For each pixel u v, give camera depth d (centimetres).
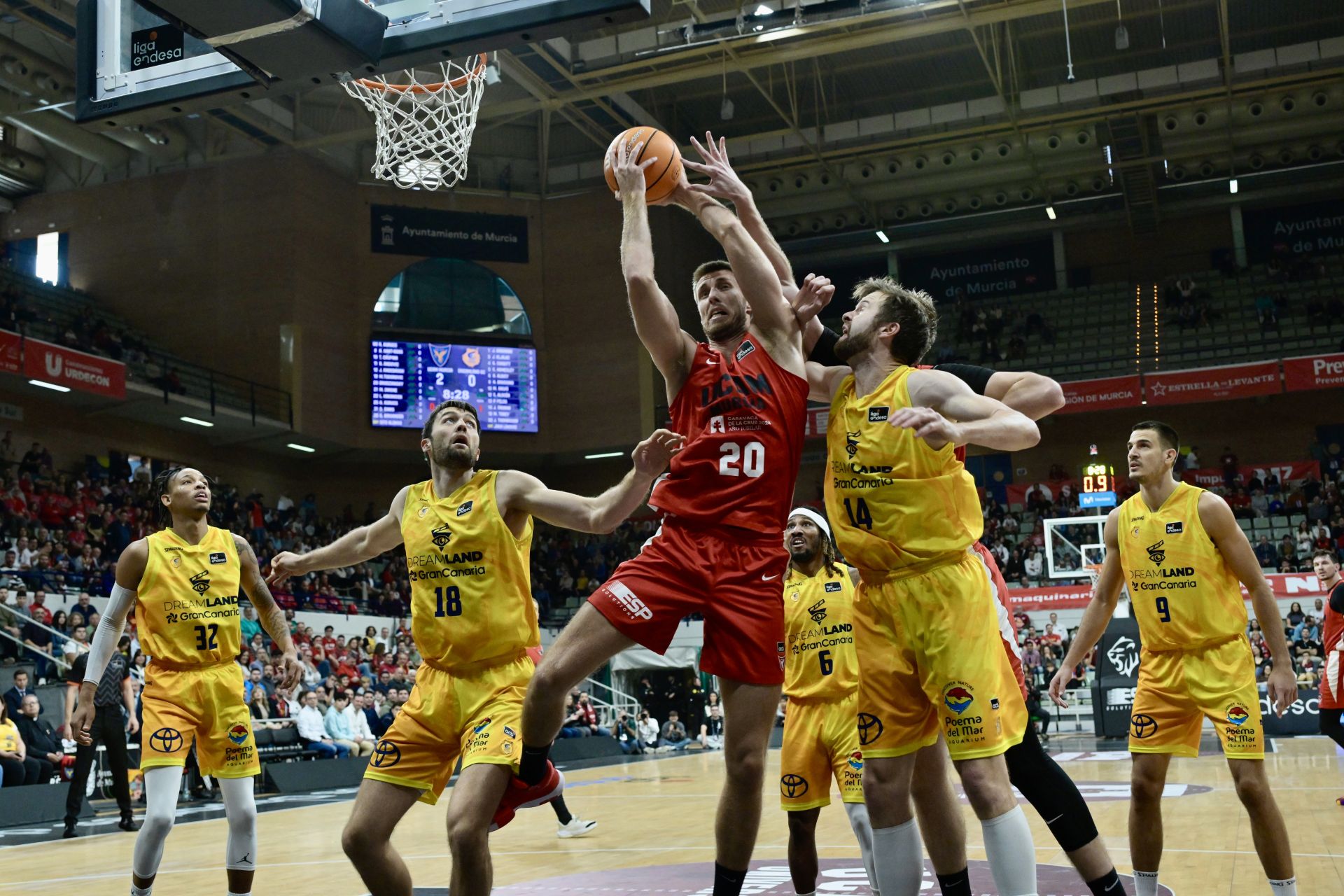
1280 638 429
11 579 1706
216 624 473
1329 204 3002
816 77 2653
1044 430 2966
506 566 385
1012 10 2112
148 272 2603
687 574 322
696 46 2205
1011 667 338
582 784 1304
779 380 337
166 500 488
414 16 524
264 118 2458
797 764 432
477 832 339
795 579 449
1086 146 2834
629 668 2416
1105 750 1543
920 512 324
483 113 2470
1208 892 468
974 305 3147
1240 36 2564
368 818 366
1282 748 1522
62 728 834
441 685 381
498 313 2811
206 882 611
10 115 2308
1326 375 2516
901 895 329
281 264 2539
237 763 469
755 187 3042
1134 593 450
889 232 3134
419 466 2856
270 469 2702
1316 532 2464
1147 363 2784
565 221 2888
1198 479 2777
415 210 2756
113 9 571
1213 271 3075
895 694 331
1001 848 306
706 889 526
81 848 827
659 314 340
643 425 2766
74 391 2136
